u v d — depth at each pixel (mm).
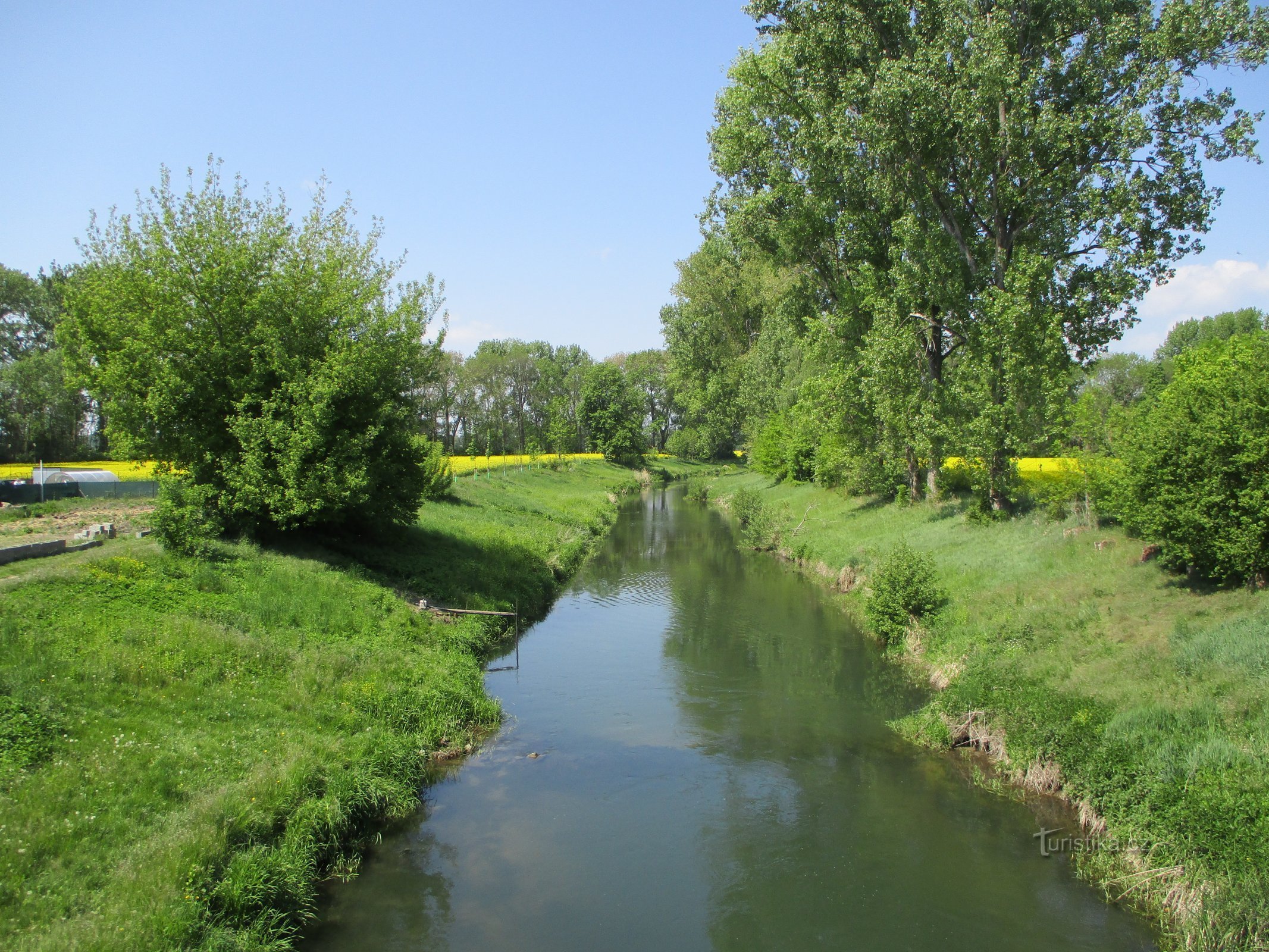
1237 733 9539
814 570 28312
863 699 15273
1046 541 19453
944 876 9133
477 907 8539
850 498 36781
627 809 10867
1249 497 12172
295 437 16844
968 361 22438
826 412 30656
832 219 26109
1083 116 19344
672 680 16688
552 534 33500
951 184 22562
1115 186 18609
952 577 19422
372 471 18562
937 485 29219
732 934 8086
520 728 13953
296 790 9430
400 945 7855
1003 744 11898
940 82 20594
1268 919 7180
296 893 8211
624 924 8258
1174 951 7645
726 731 13766
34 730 8539
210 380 17328
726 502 55125
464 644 17141
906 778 11734
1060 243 19938
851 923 8281
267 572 16062
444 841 9977
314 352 18500
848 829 10258
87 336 16984
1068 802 10555
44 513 21500
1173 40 17906
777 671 17250
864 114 22062
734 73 25422
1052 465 39281
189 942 6844
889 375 24609
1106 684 11805
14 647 9961
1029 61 20250
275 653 12641
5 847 6992
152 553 15117
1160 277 19719
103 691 9836
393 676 13602
